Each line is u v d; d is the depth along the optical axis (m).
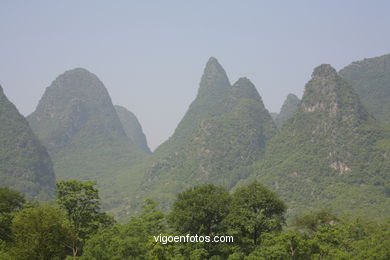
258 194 74.31
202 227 73.12
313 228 92.62
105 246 67.62
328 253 74.88
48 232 54.72
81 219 70.94
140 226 79.75
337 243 80.12
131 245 67.69
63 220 64.75
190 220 72.19
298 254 71.44
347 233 86.50
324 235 79.12
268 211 75.06
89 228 70.88
